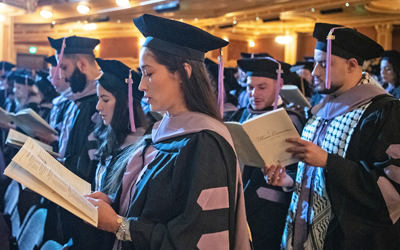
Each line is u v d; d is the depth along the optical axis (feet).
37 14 37.42
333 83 6.51
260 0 28.76
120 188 5.02
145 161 4.80
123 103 7.09
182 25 4.26
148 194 4.36
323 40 6.51
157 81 4.44
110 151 6.98
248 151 6.13
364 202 5.89
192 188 4.02
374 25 34.04
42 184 3.80
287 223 6.90
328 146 6.46
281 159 6.03
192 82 4.52
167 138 4.59
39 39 49.06
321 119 6.86
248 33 45.19
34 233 9.73
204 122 4.40
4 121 12.13
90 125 9.00
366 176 5.84
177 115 4.61
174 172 4.24
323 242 6.28
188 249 3.92
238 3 29.73
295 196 6.82
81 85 9.70
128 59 45.91
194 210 3.98
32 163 3.83
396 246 6.07
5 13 27.07
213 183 4.11
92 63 9.98
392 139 5.89
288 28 41.55
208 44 4.46
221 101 5.21
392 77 11.77
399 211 5.89
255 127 5.63
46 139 10.74
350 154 6.15
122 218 4.32
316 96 14.03
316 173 6.55
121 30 45.57
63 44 9.52
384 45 33.71
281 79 8.84
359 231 6.05
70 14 35.63
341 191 6.04
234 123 5.76
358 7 30.35
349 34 6.25
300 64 15.39
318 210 6.39
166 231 4.06
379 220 5.99
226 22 35.17
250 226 7.93
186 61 4.46
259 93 8.79
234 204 4.29
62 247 7.91
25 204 11.14
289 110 8.52
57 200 3.81
